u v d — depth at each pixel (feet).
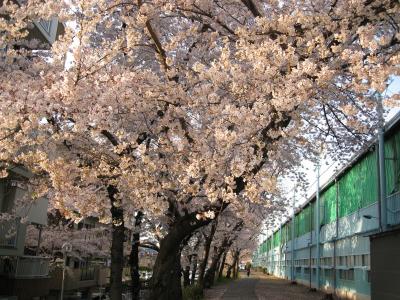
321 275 88.28
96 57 22.53
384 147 50.88
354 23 24.00
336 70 22.89
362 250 58.85
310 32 22.82
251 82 22.17
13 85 24.21
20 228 49.16
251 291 88.33
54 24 49.01
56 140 24.47
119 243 34.24
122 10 28.14
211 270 90.84
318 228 90.33
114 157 26.55
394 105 21.04
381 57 21.68
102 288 101.09
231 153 22.33
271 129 23.57
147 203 25.58
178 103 25.08
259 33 23.54
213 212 23.56
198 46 29.48
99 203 30.35
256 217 62.03
